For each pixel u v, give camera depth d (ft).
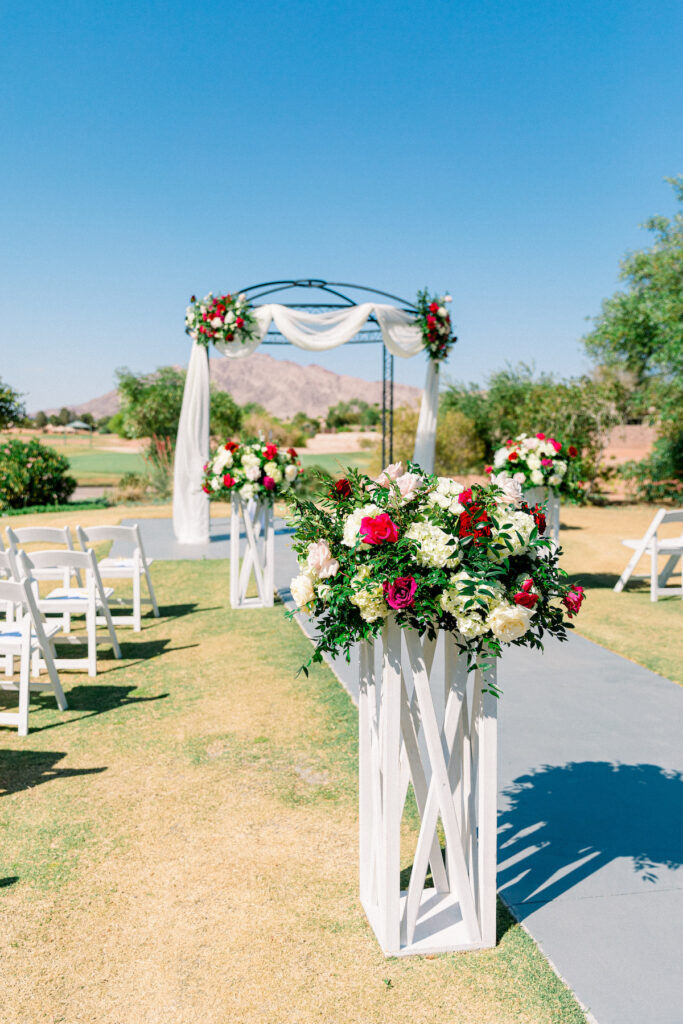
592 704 15.93
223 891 9.56
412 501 8.14
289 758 13.37
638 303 59.62
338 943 8.57
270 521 25.16
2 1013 7.53
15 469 59.88
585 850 10.38
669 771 12.78
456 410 77.25
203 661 19.30
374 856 9.00
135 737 14.46
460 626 7.63
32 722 15.38
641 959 8.18
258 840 10.73
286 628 22.29
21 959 8.34
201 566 32.48
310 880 9.79
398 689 8.05
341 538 8.34
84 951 8.46
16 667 19.30
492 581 7.70
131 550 36.19
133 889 9.61
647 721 14.98
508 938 8.59
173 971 8.13
